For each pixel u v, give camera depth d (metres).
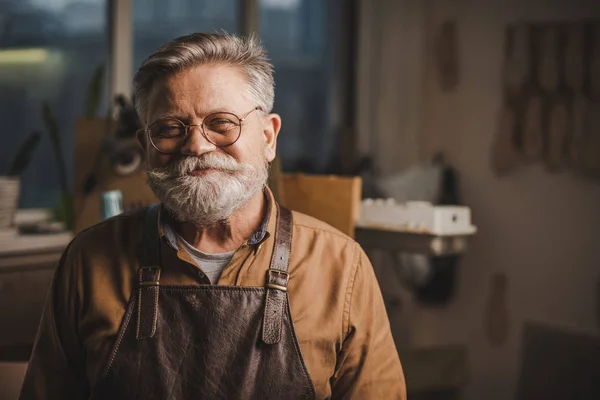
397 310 3.71
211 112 1.30
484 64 3.39
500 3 3.32
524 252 3.27
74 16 3.21
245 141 1.33
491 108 3.37
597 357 3.00
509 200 3.32
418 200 3.63
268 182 2.03
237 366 1.32
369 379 1.43
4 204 2.71
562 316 3.14
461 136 3.50
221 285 1.35
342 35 4.00
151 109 1.34
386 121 3.84
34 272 2.67
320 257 1.43
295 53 3.90
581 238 3.07
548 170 3.17
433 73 3.61
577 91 3.05
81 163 2.49
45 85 3.17
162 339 1.33
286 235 1.43
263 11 3.78
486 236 3.41
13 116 3.11
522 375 3.25
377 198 3.77
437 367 3.28
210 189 1.29
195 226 1.38
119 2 3.25
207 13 3.61
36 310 2.67
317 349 1.38
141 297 1.35
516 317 3.30
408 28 3.72
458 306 3.50
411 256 3.63
